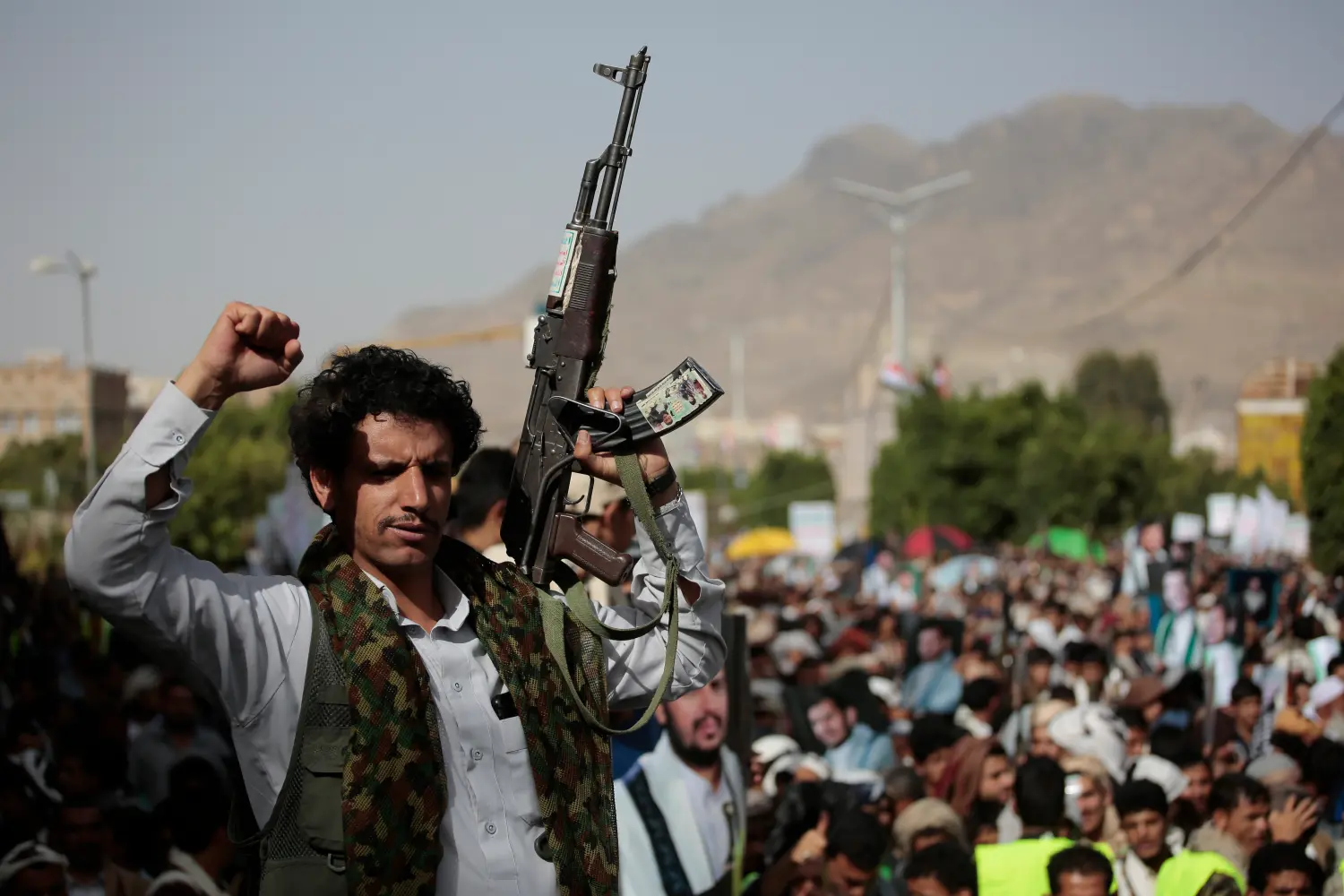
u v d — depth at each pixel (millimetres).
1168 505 64812
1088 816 7430
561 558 3387
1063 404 64625
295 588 2965
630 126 3410
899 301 65500
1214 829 7238
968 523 57906
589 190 3416
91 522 2717
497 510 5609
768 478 111625
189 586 2797
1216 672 12875
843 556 29828
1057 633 16625
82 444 56969
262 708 2863
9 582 10625
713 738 5676
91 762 7723
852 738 9148
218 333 2828
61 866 6262
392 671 2893
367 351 3072
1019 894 6594
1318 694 10703
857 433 116062
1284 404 67625
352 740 2859
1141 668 14891
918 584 28922
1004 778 8047
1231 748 9297
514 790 3018
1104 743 8758
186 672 2855
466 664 3039
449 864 2934
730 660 6023
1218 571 21188
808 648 14070
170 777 6387
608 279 3395
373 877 2812
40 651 10242
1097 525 57125
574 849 3057
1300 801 7195
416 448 2984
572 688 3113
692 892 5555
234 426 51844
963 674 12133
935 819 7094
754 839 6914
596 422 3334
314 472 3084
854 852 6312
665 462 3373
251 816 2906
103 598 2740
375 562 3008
